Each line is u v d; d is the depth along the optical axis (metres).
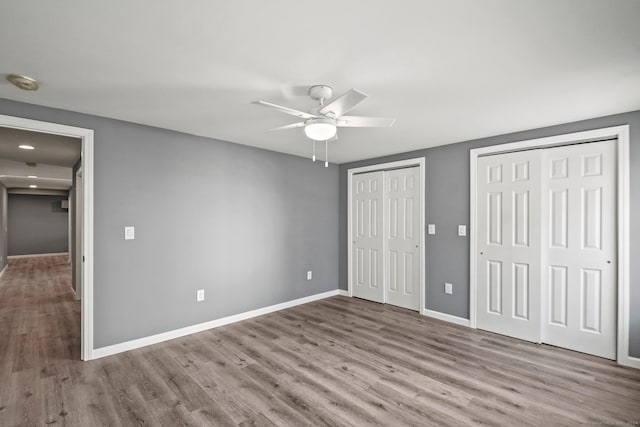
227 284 3.74
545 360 2.78
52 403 2.11
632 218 2.66
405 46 1.68
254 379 2.44
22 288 5.51
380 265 4.64
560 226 3.09
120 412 2.02
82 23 1.47
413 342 3.17
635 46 1.67
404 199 4.36
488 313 3.51
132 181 3.02
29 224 10.11
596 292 2.88
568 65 1.88
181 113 2.76
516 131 3.27
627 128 2.67
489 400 2.16
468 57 1.80
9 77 2.00
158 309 3.18
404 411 2.04
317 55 1.78
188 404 2.11
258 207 4.06
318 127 2.11
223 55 1.78
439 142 3.74
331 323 3.74
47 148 3.85
